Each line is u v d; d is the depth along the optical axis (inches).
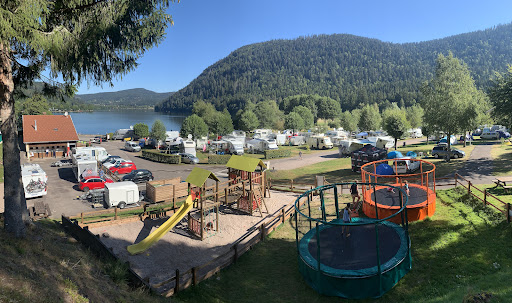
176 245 632.4
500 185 803.4
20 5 365.7
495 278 415.5
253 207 829.2
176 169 1738.4
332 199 935.0
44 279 328.2
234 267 548.7
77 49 451.8
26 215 509.0
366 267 450.6
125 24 493.0
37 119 2079.2
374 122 3267.7
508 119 1213.7
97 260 476.1
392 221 665.6
